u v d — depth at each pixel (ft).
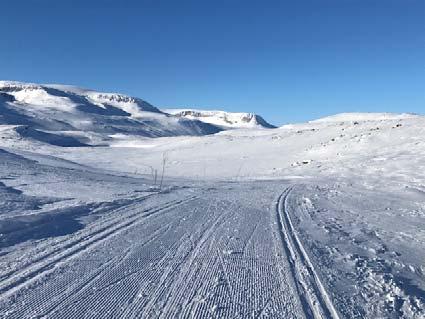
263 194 81.25
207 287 28.32
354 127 235.20
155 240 39.96
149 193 71.31
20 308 22.99
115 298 25.41
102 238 39.19
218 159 209.36
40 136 390.01
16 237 36.76
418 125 197.77
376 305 27.48
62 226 42.22
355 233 49.52
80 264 31.24
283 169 163.73
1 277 27.37
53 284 26.91
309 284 30.32
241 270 32.50
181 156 232.73
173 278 29.71
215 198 71.20
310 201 74.13
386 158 148.15
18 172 80.74
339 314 25.39
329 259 37.52
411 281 33.32
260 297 27.17
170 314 23.63
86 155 257.34
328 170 146.10
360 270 34.99
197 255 35.88
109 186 76.38
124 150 288.10
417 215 64.54
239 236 43.75
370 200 78.74
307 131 254.88
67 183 74.18
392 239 47.88
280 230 47.98
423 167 126.21
